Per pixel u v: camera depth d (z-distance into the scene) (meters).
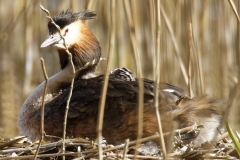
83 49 12.04
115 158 9.12
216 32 19.38
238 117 17.34
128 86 10.59
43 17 23.00
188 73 12.47
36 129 11.27
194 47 13.62
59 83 11.95
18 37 24.25
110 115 10.55
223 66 19.42
